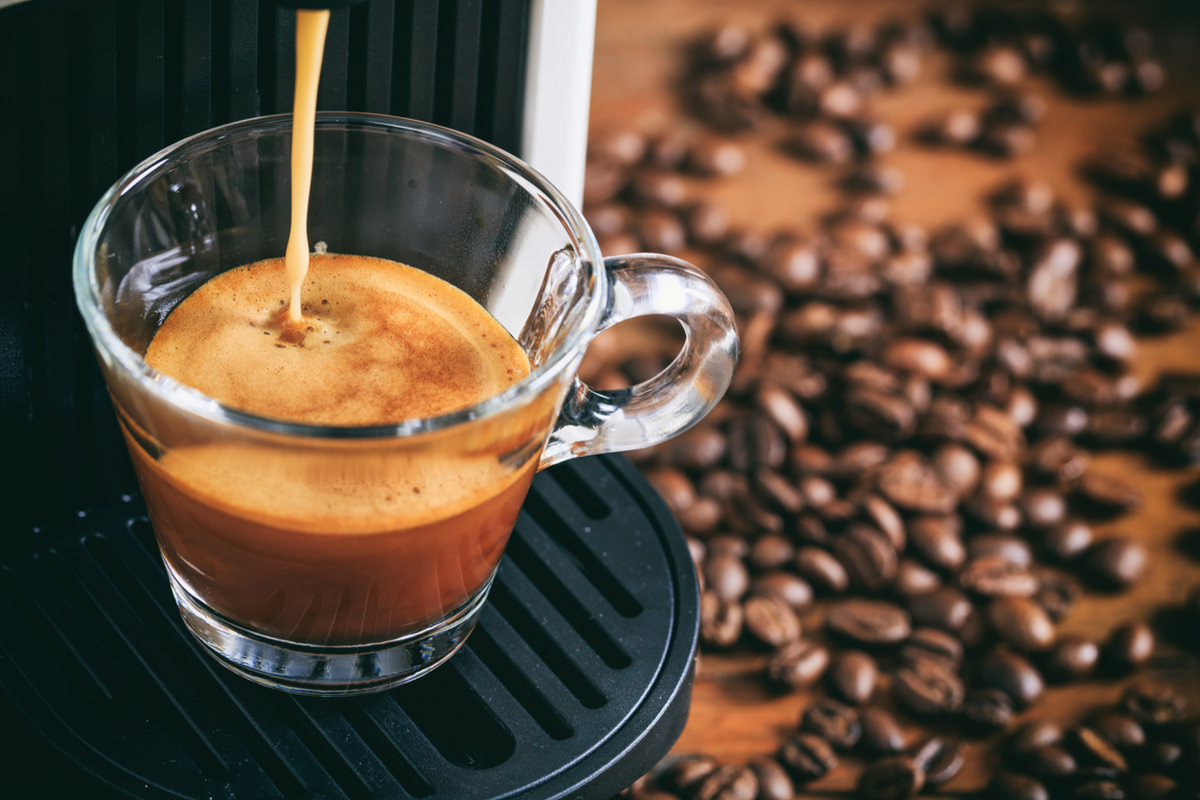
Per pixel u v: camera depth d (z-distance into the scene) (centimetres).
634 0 56
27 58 31
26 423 33
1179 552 45
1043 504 45
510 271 33
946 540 44
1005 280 50
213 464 27
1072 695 42
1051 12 58
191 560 32
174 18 32
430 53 33
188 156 31
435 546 30
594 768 33
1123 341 48
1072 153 54
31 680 33
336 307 32
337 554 29
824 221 51
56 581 33
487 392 32
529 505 35
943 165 53
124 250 30
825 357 48
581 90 34
